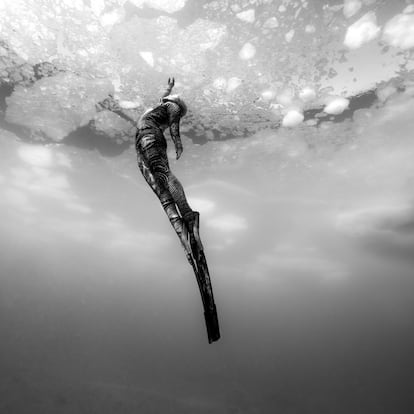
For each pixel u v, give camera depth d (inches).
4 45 386.0
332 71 404.2
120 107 465.7
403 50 377.1
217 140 532.1
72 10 346.3
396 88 427.2
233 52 381.1
